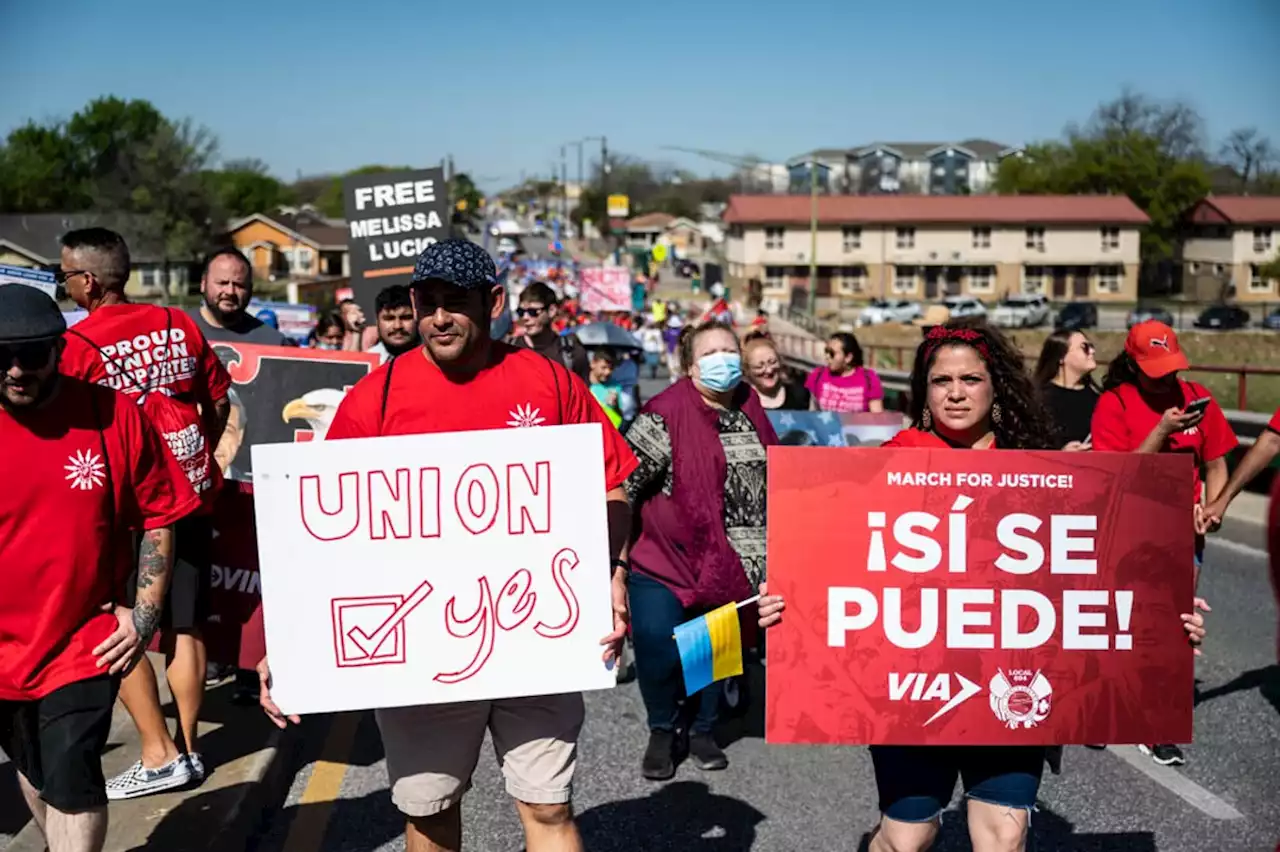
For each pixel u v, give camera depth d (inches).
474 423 141.9
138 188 2952.8
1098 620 133.0
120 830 176.1
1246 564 388.5
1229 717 247.6
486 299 140.3
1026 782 136.1
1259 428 508.1
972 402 139.3
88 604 141.1
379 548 135.6
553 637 136.5
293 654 135.6
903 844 137.1
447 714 140.9
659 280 4114.2
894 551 132.6
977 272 3265.3
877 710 133.0
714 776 220.8
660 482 214.4
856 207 3277.6
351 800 207.2
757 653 290.0
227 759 204.5
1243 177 3892.7
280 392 244.8
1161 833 192.9
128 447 142.7
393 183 390.0
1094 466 132.6
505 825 198.5
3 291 133.9
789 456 132.8
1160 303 3203.7
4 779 203.6
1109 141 3501.5
